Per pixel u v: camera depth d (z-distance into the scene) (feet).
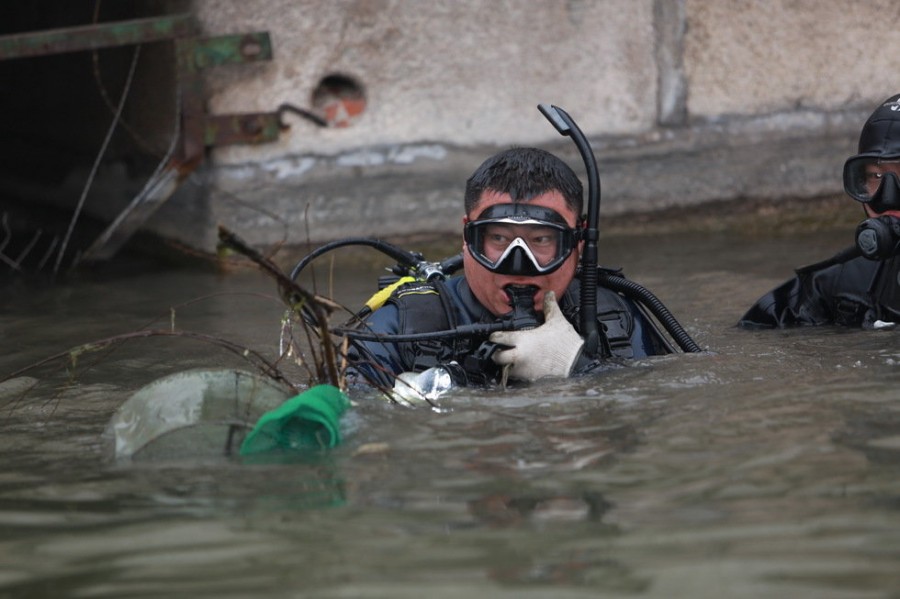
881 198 24.43
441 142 39.58
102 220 43.14
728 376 19.75
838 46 41.91
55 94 48.08
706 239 39.40
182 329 27.61
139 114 40.47
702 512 13.25
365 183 38.86
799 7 41.52
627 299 22.93
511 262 20.56
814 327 25.25
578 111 40.63
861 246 24.21
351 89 38.99
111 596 11.65
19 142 51.60
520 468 15.08
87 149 45.32
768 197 41.70
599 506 13.56
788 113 41.88
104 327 28.37
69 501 14.62
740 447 15.57
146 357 24.72
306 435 16.39
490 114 39.93
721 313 27.55
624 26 40.55
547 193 20.95
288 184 38.19
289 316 20.45
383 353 21.08
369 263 37.81
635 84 40.86
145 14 39.78
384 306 22.18
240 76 37.58
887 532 12.42
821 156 41.98
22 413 19.88
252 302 31.22
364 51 38.73
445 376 19.57
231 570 12.13
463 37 39.47
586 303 21.58
